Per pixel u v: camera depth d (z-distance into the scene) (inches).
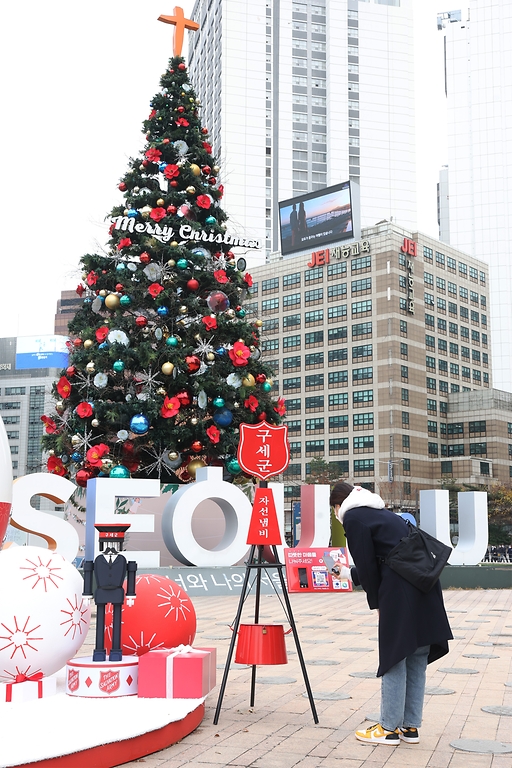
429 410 3782.0
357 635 379.9
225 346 643.5
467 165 6131.9
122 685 198.5
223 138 5059.1
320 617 458.3
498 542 3093.0
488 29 6220.5
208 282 653.3
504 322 5831.7
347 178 5265.8
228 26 5182.1
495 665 297.1
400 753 175.9
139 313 645.3
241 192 5019.7
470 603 558.6
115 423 606.9
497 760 171.0
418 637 181.9
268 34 5295.3
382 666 182.1
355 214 3730.3
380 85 5438.0
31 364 4237.2
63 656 205.3
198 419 626.8
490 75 6186.0
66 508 686.5
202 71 5792.3
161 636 220.7
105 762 158.9
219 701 204.1
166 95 708.7
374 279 3627.0
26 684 195.6
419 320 3722.9
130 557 561.6
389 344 3540.8
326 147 5305.1
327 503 668.1
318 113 5334.6
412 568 182.5
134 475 666.2
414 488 3533.5
